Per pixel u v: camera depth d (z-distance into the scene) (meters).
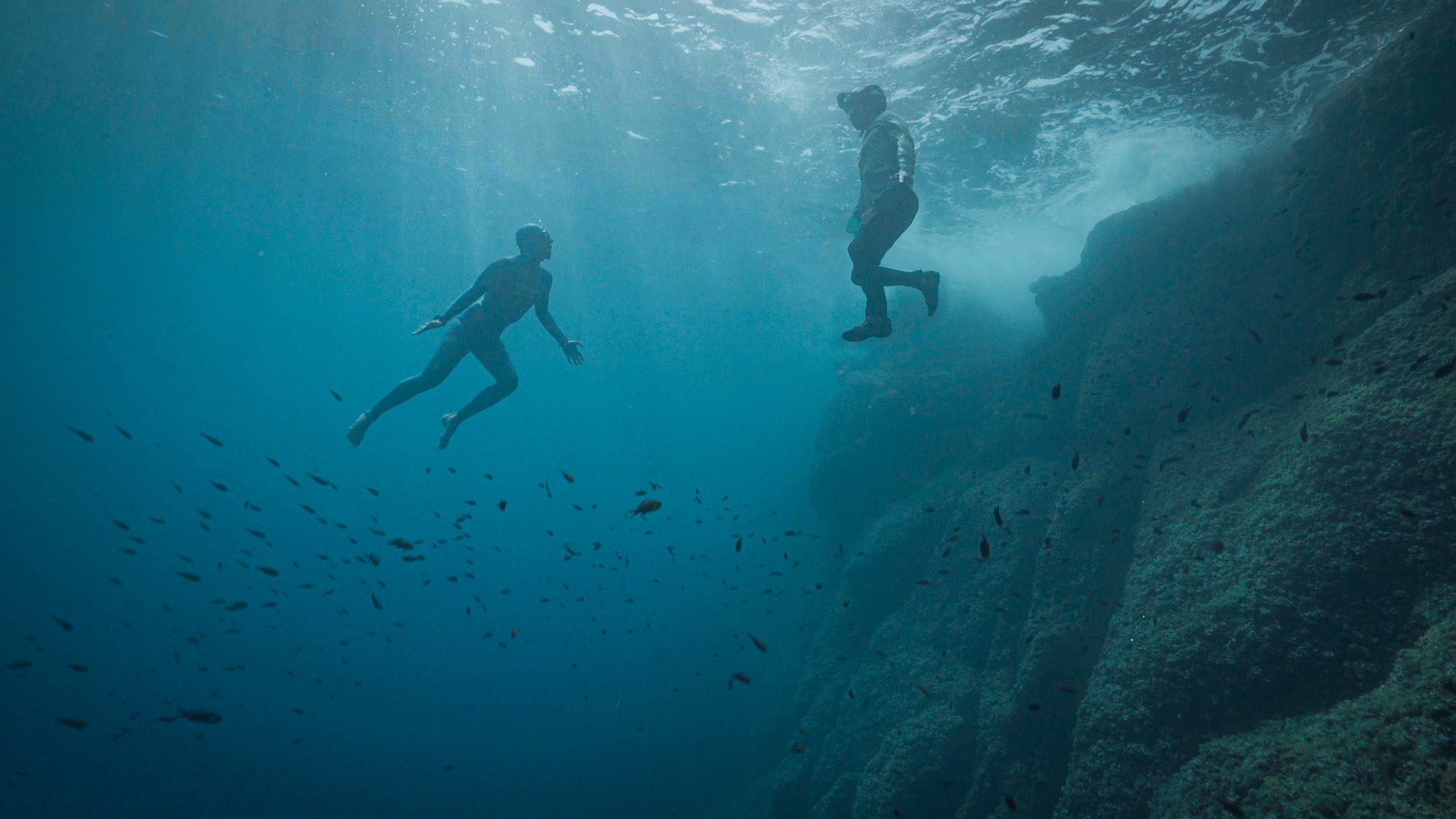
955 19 12.00
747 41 13.52
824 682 17.03
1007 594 11.63
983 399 18.70
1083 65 12.64
